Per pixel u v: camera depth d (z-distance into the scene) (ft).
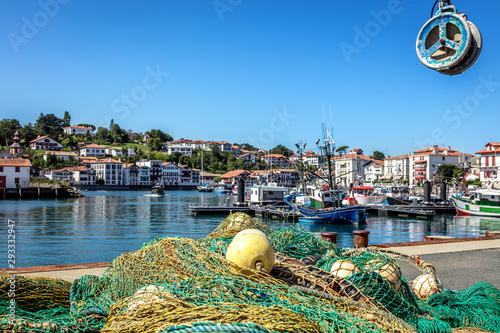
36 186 319.27
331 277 13.84
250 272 12.69
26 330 11.28
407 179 416.46
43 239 94.73
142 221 141.08
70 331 11.76
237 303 10.63
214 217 157.07
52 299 15.24
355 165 451.53
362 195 203.00
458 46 15.56
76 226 122.93
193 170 612.29
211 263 13.11
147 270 14.57
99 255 74.74
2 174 303.07
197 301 11.07
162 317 10.07
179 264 13.83
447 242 41.55
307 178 183.01
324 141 156.46
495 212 162.40
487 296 16.97
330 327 10.33
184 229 119.24
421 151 437.58
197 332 9.11
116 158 627.46
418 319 14.32
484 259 32.30
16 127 629.92
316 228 126.31
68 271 26.13
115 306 11.77
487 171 281.95
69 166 527.40
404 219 157.07
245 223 20.67
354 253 19.16
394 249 36.65
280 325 9.62
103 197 319.88
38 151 570.05
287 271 13.99
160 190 377.50
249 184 509.76
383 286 14.40
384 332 10.86
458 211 175.11
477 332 14.23
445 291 19.36
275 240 18.99
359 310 12.17
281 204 181.16
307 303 11.34
